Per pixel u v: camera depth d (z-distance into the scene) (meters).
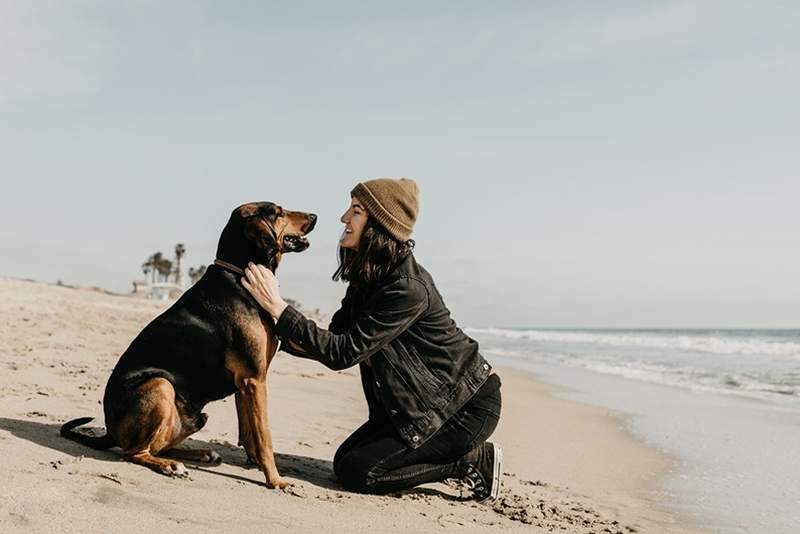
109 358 8.99
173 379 3.93
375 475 3.93
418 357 3.98
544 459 6.19
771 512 4.69
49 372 7.38
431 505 3.94
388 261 3.91
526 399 10.63
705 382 13.47
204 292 3.99
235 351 3.88
